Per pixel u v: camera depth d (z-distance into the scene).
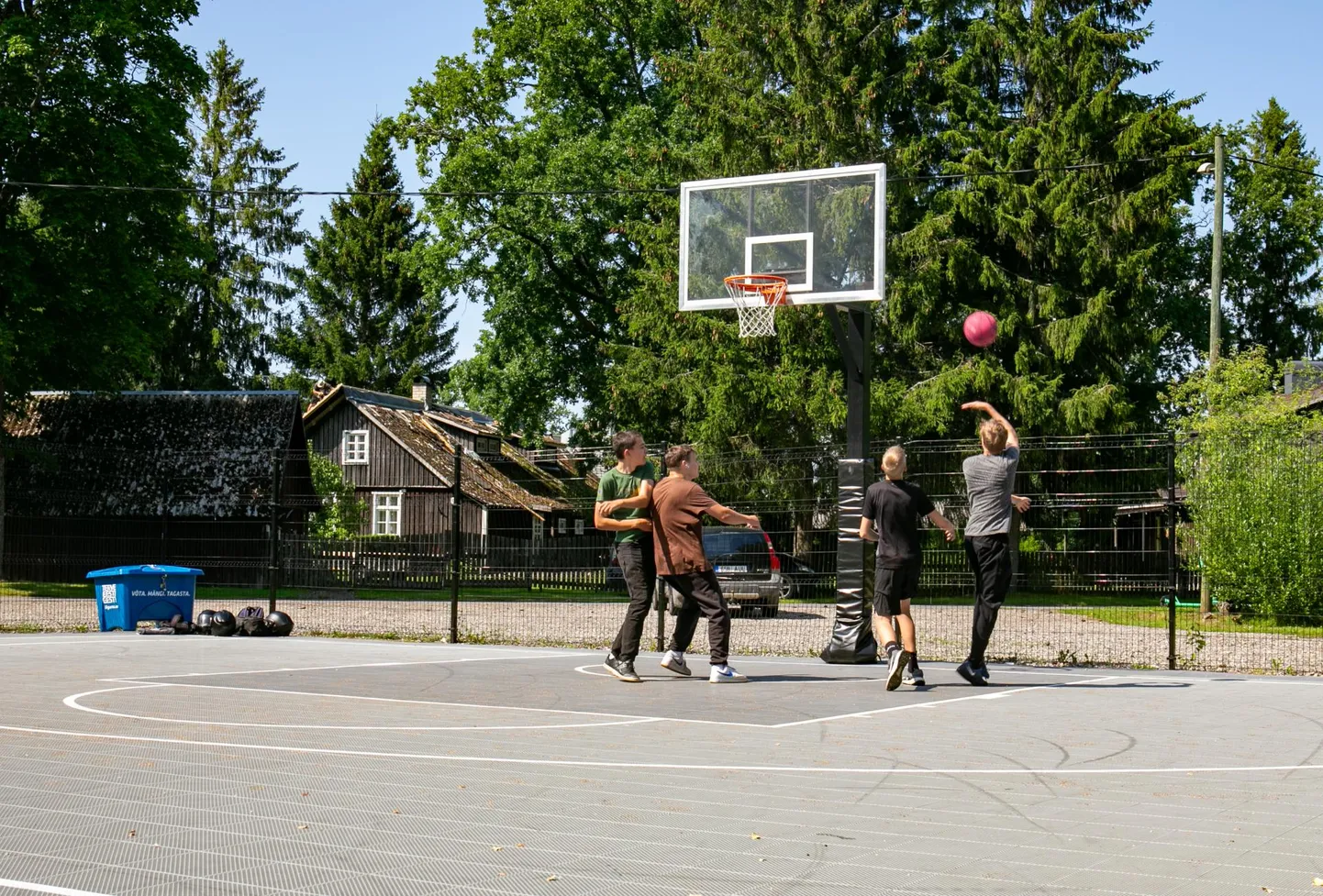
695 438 37.41
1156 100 38.81
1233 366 26.67
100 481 42.75
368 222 73.75
